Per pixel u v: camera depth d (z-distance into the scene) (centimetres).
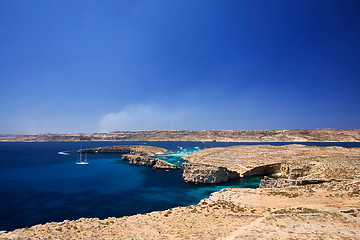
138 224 3117
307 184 5584
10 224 4344
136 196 6312
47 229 2858
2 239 2423
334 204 3622
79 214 4875
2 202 5722
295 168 7431
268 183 6338
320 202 3838
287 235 2317
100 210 5131
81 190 7006
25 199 6006
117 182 8225
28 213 4934
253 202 4234
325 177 5938
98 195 6419
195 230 2750
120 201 5831
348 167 6569
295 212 3169
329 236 2245
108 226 3036
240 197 4697
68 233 2727
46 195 6419
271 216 2984
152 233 2709
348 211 3077
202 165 8750
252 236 2319
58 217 4703
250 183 8000
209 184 7862
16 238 2472
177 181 8400
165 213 3731
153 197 6212
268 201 4219
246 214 3400
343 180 5500
